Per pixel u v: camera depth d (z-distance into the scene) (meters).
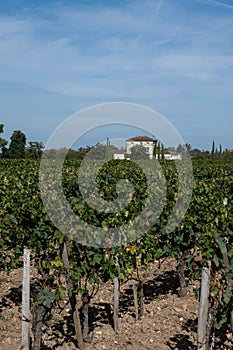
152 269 7.82
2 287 6.75
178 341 4.93
